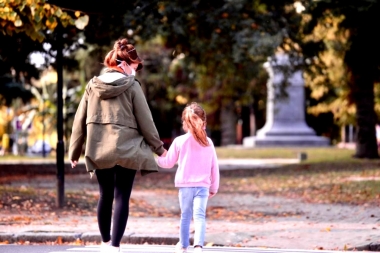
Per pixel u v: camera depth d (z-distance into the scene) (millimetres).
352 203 30203
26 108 103312
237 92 106875
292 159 74062
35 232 20734
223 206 31172
